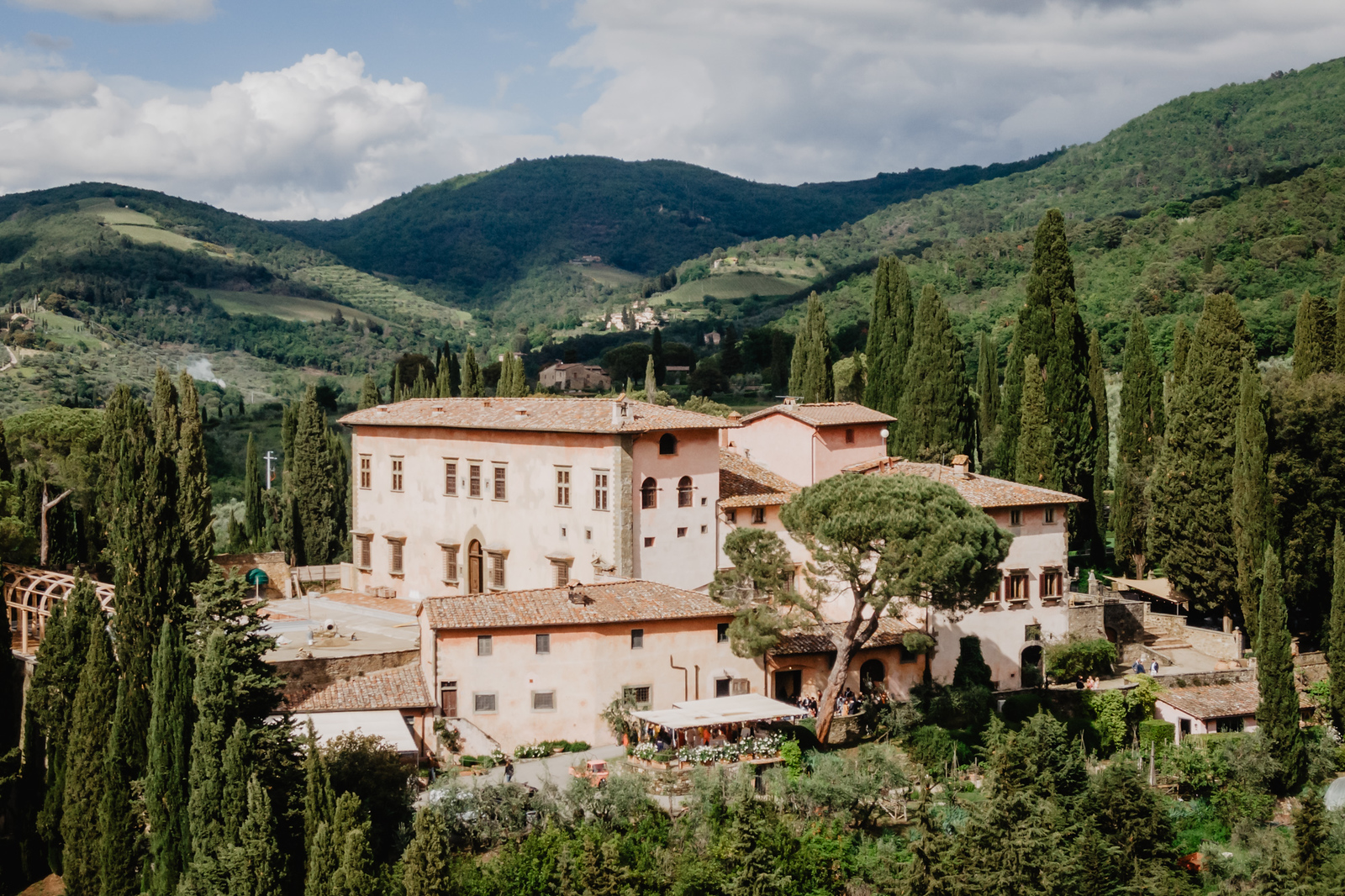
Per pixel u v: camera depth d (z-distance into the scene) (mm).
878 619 60906
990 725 59594
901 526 57656
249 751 50156
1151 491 83938
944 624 68562
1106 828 53875
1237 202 193750
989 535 59156
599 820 50969
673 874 48938
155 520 58688
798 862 49969
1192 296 162000
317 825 48719
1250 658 75750
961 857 49844
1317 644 79750
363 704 58312
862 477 61250
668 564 70938
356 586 85188
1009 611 70812
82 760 56531
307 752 53094
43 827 58500
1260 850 55875
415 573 81062
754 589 65062
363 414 84375
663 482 70750
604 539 69312
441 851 47219
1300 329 87000
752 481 77312
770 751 57031
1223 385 79938
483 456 76438
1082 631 74188
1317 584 79125
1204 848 56281
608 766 56406
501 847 49656
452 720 59000
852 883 50625
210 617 55000
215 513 130125
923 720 63031
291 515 106688
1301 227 173500
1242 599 76125
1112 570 98438
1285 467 78562
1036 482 90500
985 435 116875
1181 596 82625
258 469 114250
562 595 62781
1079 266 187625
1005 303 188125
